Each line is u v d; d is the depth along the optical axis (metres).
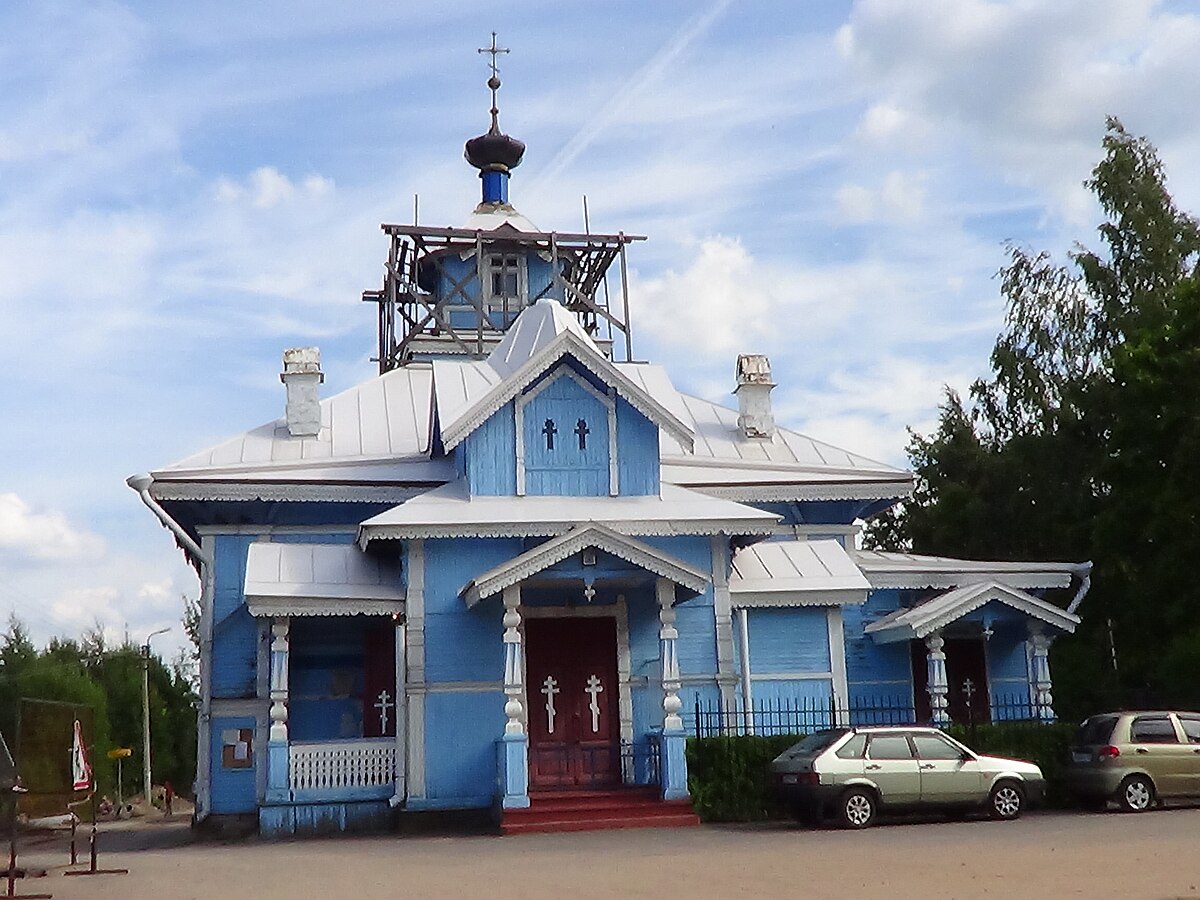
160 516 25.67
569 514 23.81
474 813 22.42
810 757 19.98
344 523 26.88
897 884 12.66
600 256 35.72
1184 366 29.36
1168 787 21.67
